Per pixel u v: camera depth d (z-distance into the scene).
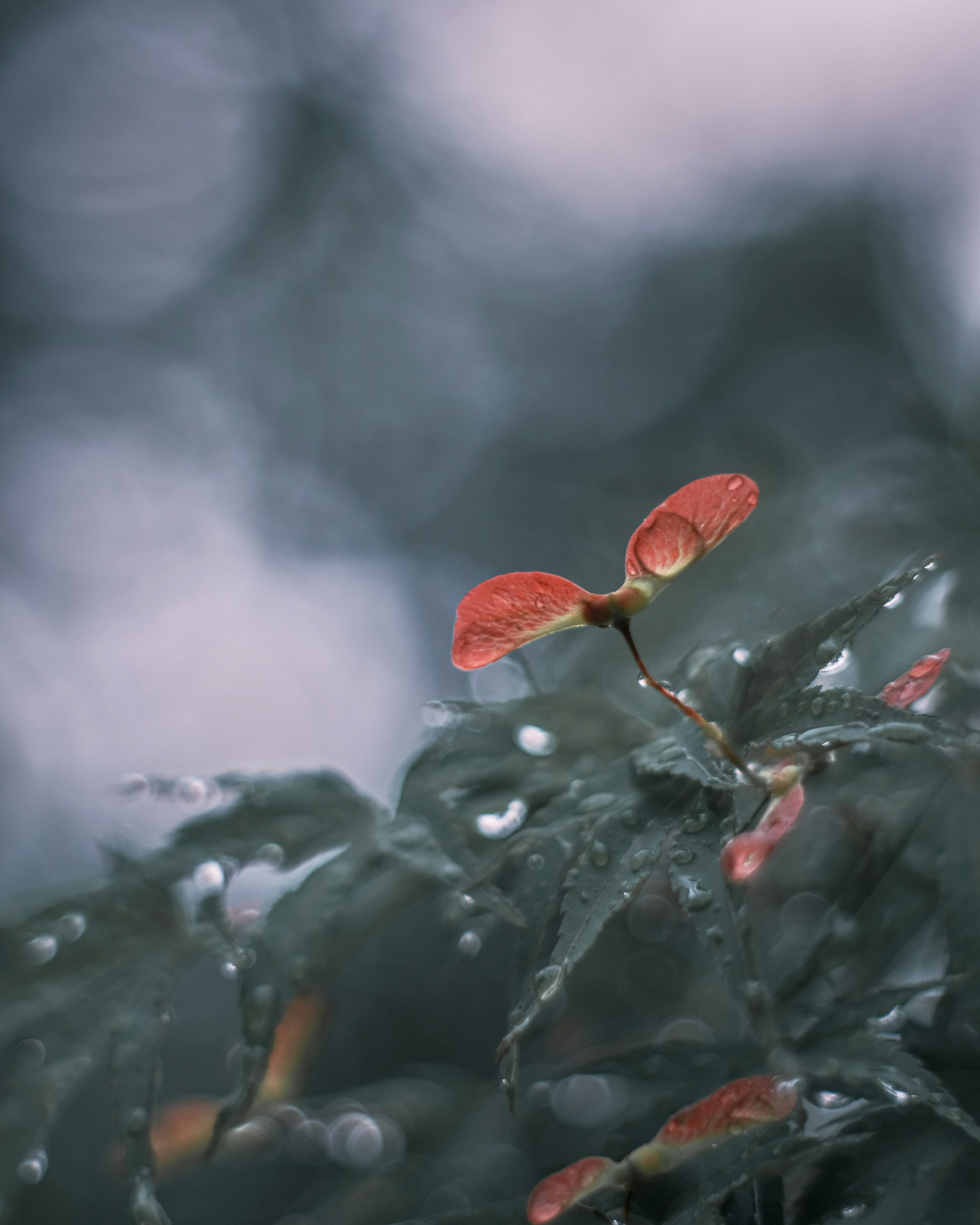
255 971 0.34
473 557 1.09
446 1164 0.39
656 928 0.39
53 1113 0.35
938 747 0.34
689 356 1.08
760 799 0.34
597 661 0.41
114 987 0.36
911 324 0.81
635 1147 0.35
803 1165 0.33
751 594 0.41
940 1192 0.33
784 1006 0.35
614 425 1.09
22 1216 0.55
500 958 0.42
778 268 1.04
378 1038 0.47
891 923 0.35
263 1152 0.40
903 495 0.42
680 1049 0.35
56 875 1.10
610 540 0.54
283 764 0.38
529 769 0.35
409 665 1.08
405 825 0.35
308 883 0.35
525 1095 0.39
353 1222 0.39
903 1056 0.33
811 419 0.71
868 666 0.38
